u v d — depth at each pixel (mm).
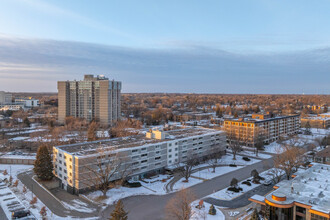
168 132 133500
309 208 56969
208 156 125625
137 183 91500
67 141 154125
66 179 88438
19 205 75062
